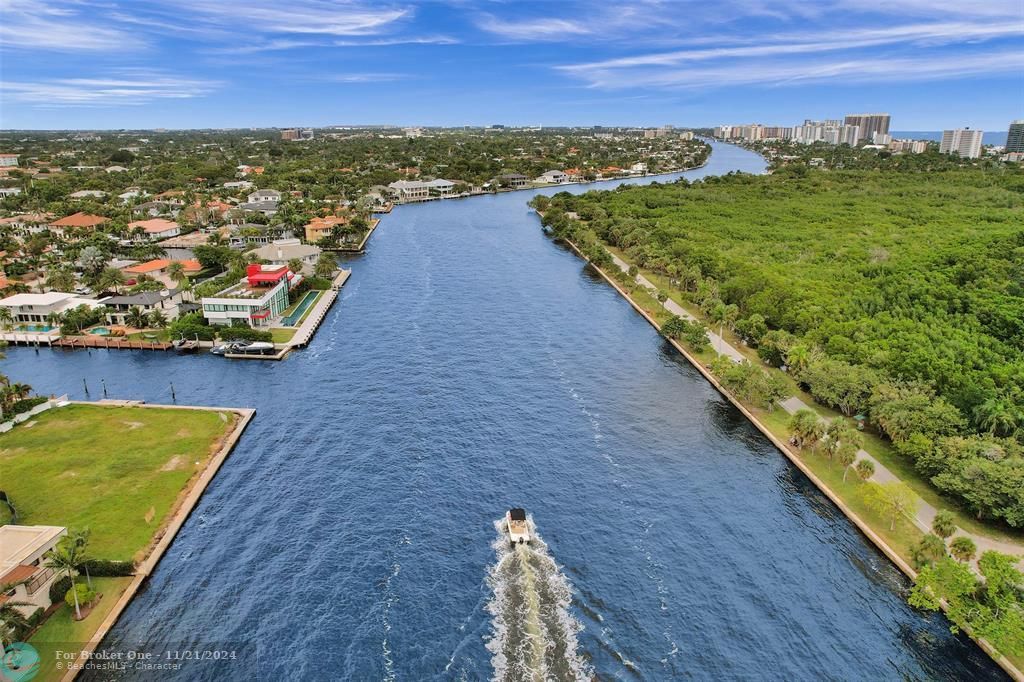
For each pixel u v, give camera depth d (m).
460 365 150.12
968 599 72.56
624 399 133.50
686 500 98.62
